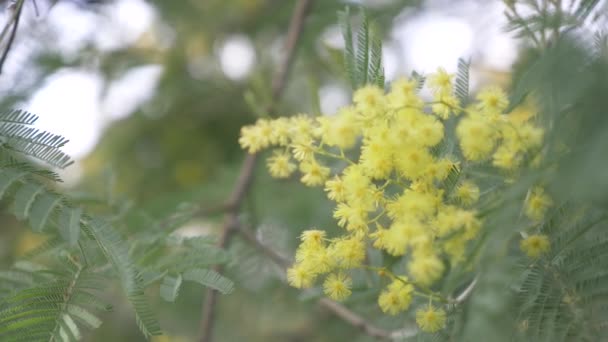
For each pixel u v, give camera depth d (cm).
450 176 50
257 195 85
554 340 49
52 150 51
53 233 54
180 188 95
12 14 54
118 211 61
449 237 50
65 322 51
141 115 101
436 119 50
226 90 106
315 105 57
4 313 50
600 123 46
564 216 50
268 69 105
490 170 51
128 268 50
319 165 53
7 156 50
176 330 92
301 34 81
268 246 76
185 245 56
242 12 105
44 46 67
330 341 89
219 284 53
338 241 52
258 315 92
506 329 48
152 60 97
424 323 51
